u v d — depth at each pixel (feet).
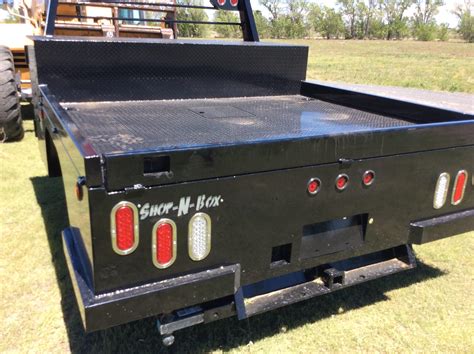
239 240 6.37
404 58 94.22
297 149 6.40
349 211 7.22
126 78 10.41
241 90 11.82
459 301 9.25
